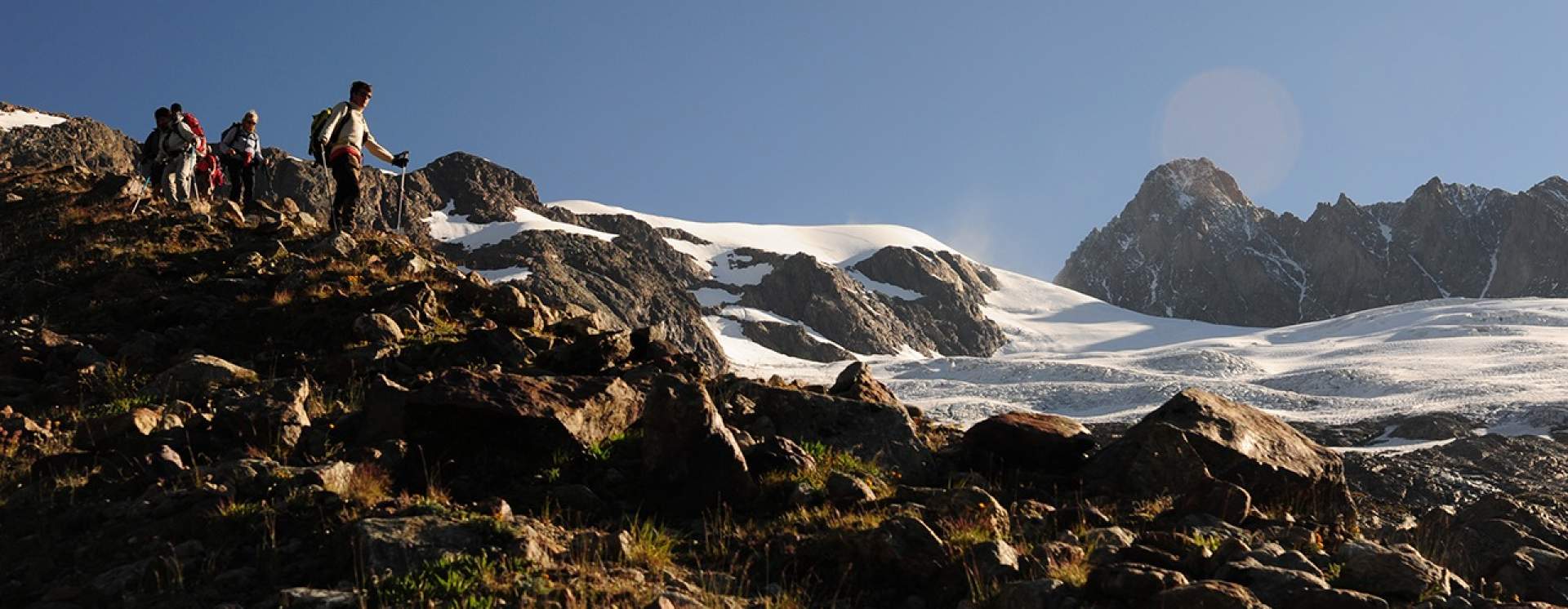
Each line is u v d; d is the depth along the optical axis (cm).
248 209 2277
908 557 719
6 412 1033
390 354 1268
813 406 1058
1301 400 15200
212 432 942
